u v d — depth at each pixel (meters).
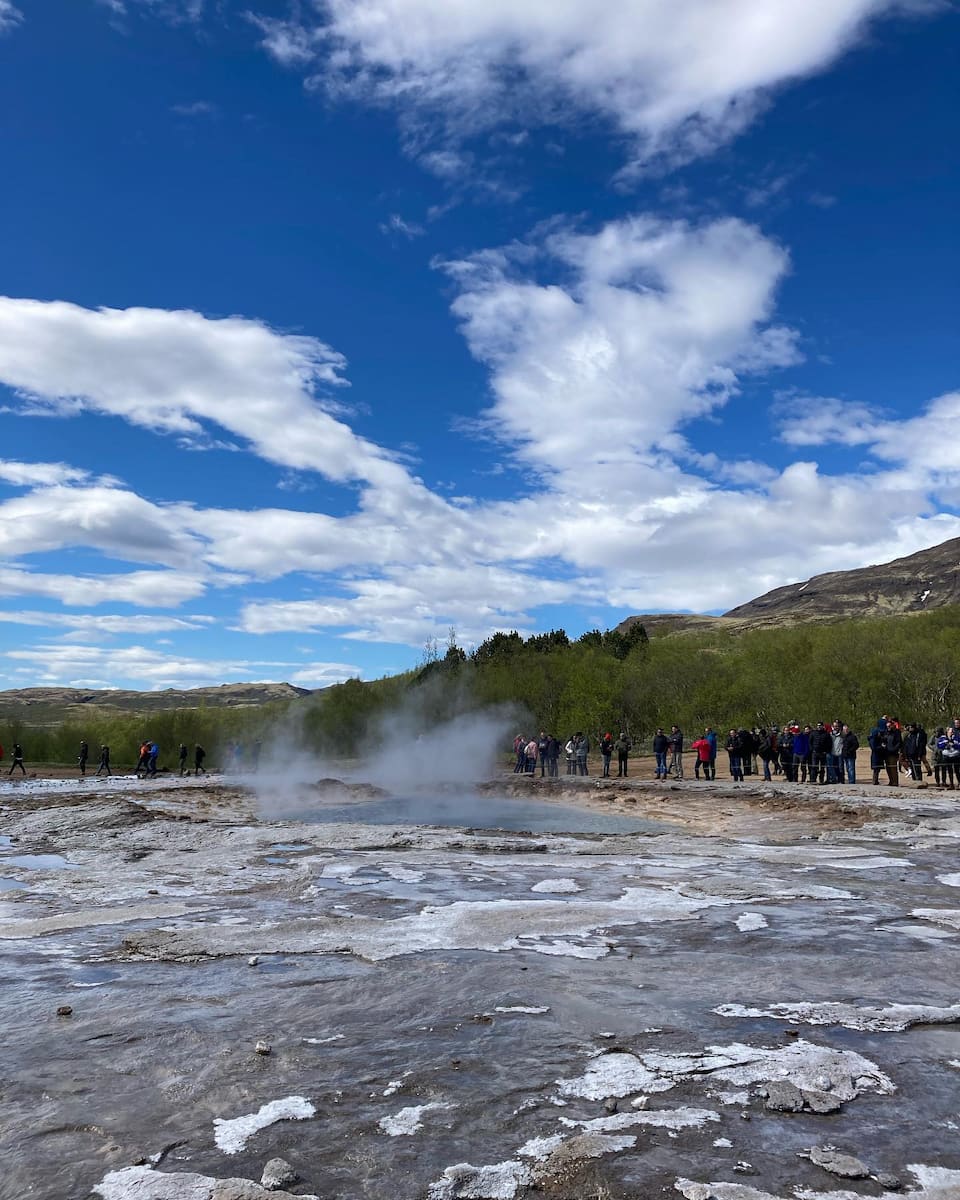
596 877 12.08
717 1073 4.92
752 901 10.22
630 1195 3.64
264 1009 6.20
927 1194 3.64
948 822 17.64
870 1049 5.30
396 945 8.09
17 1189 3.77
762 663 56.69
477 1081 4.85
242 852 15.44
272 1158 4.01
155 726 66.38
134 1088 4.84
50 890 11.64
